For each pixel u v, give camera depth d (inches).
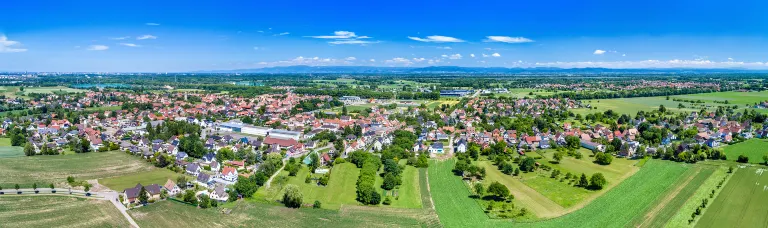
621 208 6387.8
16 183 7460.6
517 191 7224.4
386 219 6102.4
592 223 5880.9
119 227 5718.5
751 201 6569.9
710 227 5674.2
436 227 5831.7
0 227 5649.6
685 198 6742.1
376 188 7440.9
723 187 7244.1
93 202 6584.6
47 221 5871.1
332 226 5851.4
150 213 6205.7
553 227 5787.4
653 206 6437.0
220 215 6176.2
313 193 7140.8
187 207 6461.6
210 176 7677.2
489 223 5940.0
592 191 7185.0
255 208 6461.6
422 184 7687.0
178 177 7726.4
